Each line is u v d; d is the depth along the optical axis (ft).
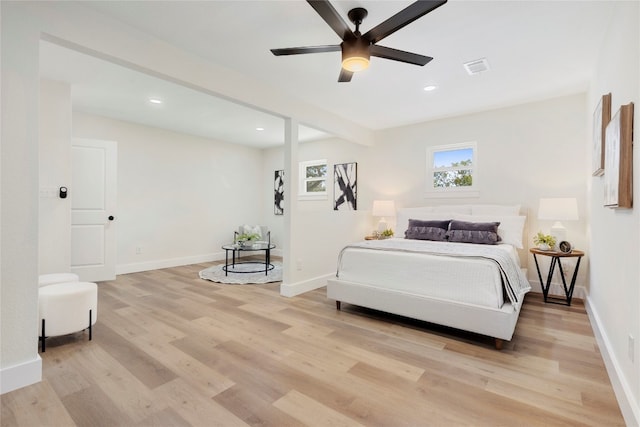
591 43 8.41
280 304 11.48
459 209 14.40
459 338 8.46
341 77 8.10
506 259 8.95
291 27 7.84
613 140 6.45
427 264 9.06
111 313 10.39
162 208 18.48
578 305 11.27
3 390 5.82
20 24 6.03
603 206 8.24
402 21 6.02
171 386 6.13
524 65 9.77
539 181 13.08
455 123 15.19
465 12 7.11
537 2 6.77
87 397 5.75
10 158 5.92
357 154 18.84
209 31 7.98
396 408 5.49
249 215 23.59
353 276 10.62
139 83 11.62
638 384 4.79
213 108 14.44
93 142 14.67
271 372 6.68
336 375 6.57
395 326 9.35
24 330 6.10
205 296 12.48
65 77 11.13
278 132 19.06
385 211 16.39
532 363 7.06
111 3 6.87
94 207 14.73
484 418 5.21
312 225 13.67
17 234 6.02
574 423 5.08
